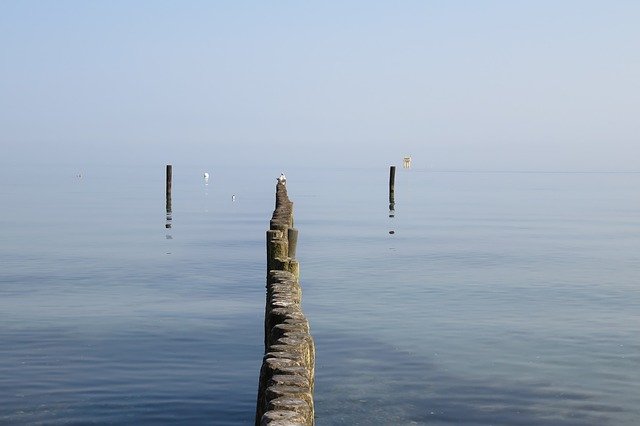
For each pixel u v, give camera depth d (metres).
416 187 117.06
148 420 11.02
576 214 59.25
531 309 19.36
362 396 12.28
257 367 13.59
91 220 47.91
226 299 20.34
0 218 48.91
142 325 16.86
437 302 20.17
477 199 82.06
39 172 187.38
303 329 8.82
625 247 35.16
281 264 14.91
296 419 5.89
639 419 11.49
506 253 31.98
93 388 12.32
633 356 14.81
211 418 11.12
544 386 12.92
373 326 17.12
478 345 15.54
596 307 19.75
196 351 14.64
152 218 49.97
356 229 43.06
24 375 12.98
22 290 21.66
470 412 11.68
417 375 13.43
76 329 16.41
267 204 66.75
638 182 164.88
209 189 99.44
